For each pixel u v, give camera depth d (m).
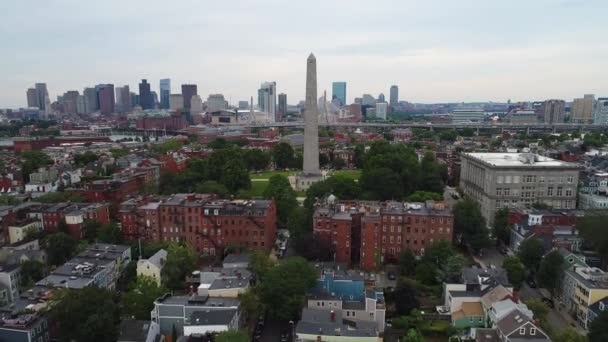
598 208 187.00
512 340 104.12
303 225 181.38
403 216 168.75
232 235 177.75
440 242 157.12
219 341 97.88
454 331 120.38
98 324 108.19
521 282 144.12
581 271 133.75
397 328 123.00
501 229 190.12
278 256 175.25
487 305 121.19
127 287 145.88
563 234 167.12
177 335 116.50
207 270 142.12
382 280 156.00
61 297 117.44
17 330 108.00
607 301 117.12
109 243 176.62
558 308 136.38
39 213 192.12
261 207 180.12
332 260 169.38
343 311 120.62
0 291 137.12
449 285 133.25
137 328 109.50
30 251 161.00
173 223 180.88
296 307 122.12
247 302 118.81
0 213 189.88
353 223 171.88
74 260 150.62
